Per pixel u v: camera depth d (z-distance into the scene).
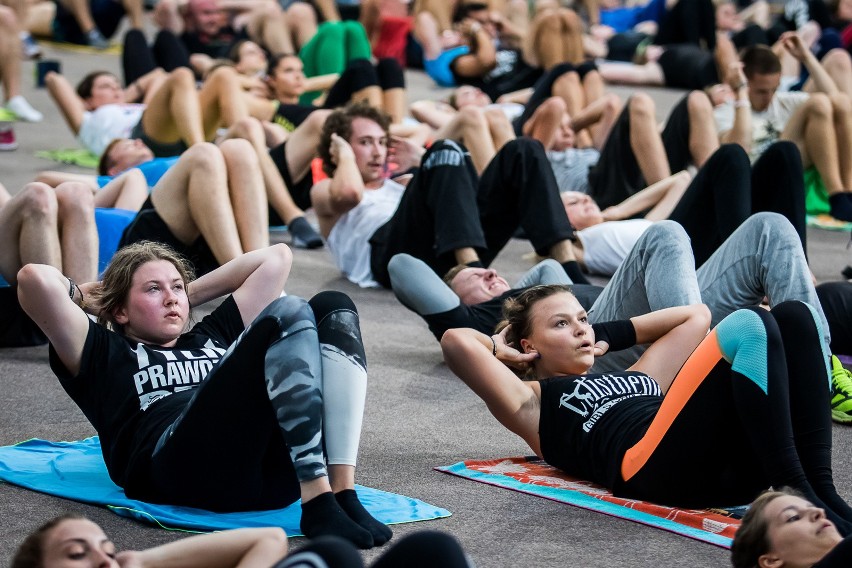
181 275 4.53
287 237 9.63
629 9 21.05
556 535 4.08
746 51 10.54
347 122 8.49
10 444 5.01
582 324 4.90
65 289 4.23
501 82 15.50
